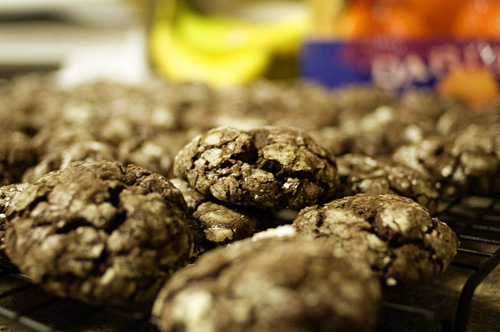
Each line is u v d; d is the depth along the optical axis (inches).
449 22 22.9
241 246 7.6
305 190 9.5
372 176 10.6
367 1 24.2
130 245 8.0
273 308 6.7
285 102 19.6
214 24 31.3
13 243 8.2
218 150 9.7
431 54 22.7
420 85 23.2
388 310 9.7
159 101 18.9
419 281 8.4
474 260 11.4
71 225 8.1
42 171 10.7
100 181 8.4
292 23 29.7
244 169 9.5
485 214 11.8
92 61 34.4
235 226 9.4
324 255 7.2
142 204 8.2
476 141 12.6
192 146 9.9
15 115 14.8
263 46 29.6
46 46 35.3
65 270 7.9
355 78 24.7
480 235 11.3
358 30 24.5
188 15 31.4
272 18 32.3
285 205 9.5
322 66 25.4
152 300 9.7
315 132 13.6
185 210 8.8
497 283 10.5
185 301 7.1
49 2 31.9
